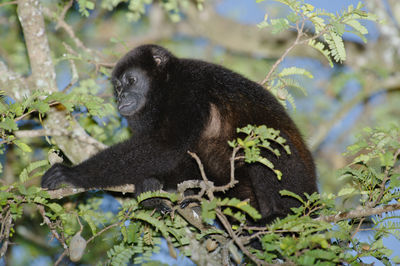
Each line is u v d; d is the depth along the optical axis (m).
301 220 7.46
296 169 10.27
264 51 18.52
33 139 13.12
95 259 11.88
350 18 9.09
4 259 11.19
